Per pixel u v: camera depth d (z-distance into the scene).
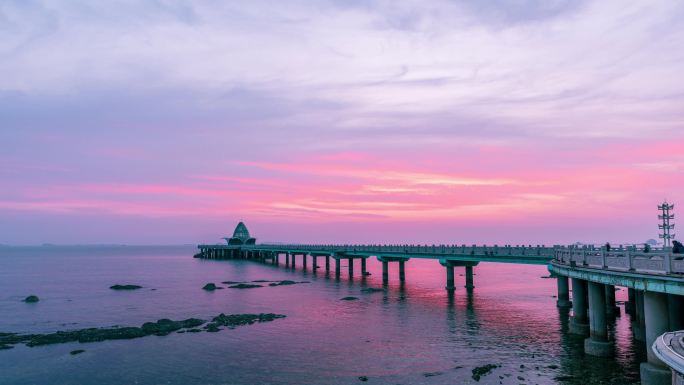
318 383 31.08
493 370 32.28
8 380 33.06
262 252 193.25
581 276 34.31
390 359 36.16
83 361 37.25
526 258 59.19
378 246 96.81
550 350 36.59
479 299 68.12
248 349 40.06
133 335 45.34
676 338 15.77
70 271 141.88
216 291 82.44
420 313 56.25
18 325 52.38
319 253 129.00
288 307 62.94
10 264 187.25
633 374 29.45
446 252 75.75
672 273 21.14
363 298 70.94
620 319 48.09
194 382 31.91
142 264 183.25
